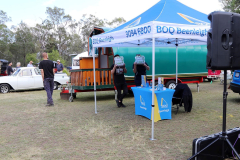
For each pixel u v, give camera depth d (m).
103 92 11.31
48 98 7.41
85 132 4.43
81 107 7.12
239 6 35.22
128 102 7.89
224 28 2.65
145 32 4.13
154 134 4.19
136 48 8.80
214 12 2.67
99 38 5.88
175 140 3.83
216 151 2.94
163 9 5.00
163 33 4.03
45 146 3.72
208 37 2.76
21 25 53.91
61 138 4.11
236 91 7.00
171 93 5.31
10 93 11.41
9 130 4.70
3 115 6.17
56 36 61.12
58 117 5.79
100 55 10.08
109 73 8.26
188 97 5.75
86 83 8.01
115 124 4.95
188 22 4.55
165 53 9.38
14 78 11.62
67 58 61.41
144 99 5.43
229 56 2.68
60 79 12.98
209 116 5.41
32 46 53.91
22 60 54.91
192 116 5.49
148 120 5.24
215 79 16.89
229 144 2.78
